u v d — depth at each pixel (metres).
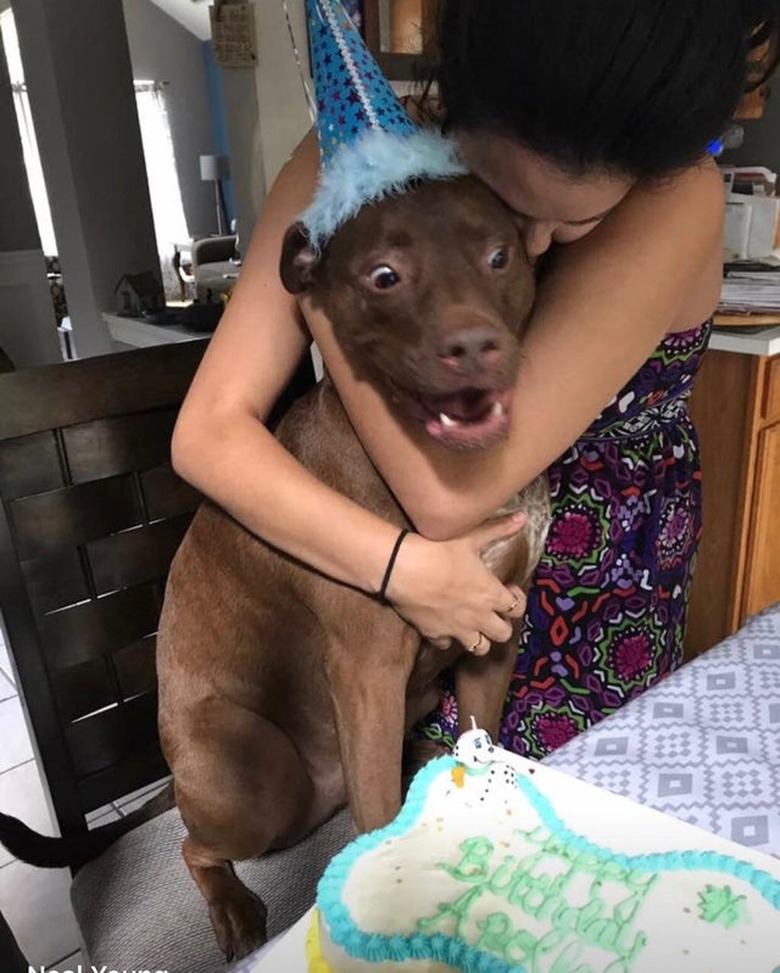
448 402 0.67
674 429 1.13
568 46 0.53
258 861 1.08
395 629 0.86
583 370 0.76
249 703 1.02
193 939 0.98
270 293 0.84
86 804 1.16
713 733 0.80
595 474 1.07
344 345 0.75
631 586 1.10
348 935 0.54
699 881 0.57
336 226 0.69
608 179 0.61
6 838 1.04
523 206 0.67
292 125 2.03
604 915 0.55
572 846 0.61
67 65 2.92
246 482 0.81
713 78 0.55
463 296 0.65
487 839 0.62
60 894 1.63
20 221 4.22
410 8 1.78
